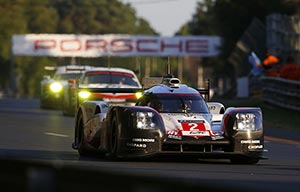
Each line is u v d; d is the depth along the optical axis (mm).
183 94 47438
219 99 153250
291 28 154500
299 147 64000
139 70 97750
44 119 93438
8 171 19844
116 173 18703
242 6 198375
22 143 61562
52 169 19250
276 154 57000
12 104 141250
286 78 123812
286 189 33594
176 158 48344
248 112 45812
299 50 153250
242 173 41969
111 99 81812
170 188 17938
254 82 143500
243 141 45188
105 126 47375
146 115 44406
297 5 182375
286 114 106438
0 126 80312
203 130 44938
